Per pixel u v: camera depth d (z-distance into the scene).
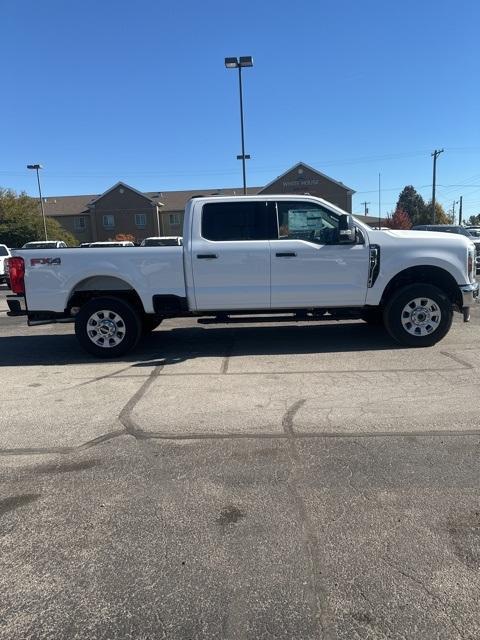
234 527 3.06
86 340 7.25
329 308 7.29
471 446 4.05
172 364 6.82
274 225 7.19
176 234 65.62
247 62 25.19
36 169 49.91
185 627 2.33
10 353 7.87
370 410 4.88
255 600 2.48
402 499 3.31
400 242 7.14
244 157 26.27
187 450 4.12
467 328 8.65
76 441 4.35
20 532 3.06
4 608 2.46
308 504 3.29
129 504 3.34
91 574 2.69
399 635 2.26
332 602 2.45
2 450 4.20
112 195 62.31
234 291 7.14
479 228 26.05
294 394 5.41
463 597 2.46
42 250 7.16
